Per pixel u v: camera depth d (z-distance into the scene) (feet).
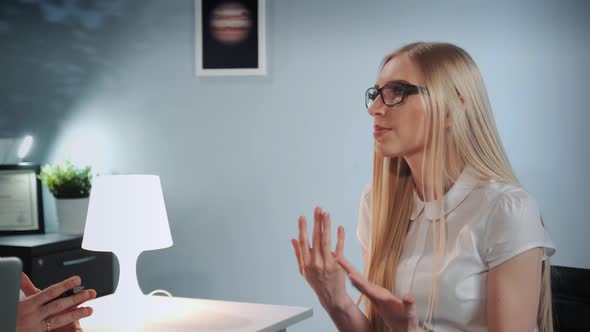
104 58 12.28
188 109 11.83
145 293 12.17
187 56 11.78
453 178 4.73
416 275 4.71
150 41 11.98
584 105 9.80
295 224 11.31
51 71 12.59
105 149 12.34
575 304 5.83
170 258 12.01
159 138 12.01
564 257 9.96
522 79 10.08
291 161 11.28
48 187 12.25
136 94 12.12
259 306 7.89
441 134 4.51
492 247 4.40
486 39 10.23
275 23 11.27
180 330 6.86
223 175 11.68
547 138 9.98
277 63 11.28
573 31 9.82
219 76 11.62
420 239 4.79
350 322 4.72
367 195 5.52
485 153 4.65
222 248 11.72
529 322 4.30
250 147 11.50
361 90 10.87
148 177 8.25
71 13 12.42
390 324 4.14
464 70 4.59
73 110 12.51
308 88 11.14
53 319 5.18
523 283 4.31
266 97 11.37
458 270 4.50
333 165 11.05
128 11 12.09
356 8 10.85
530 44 10.03
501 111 10.19
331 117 11.04
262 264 11.51
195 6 11.66
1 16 12.80
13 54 12.78
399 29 10.65
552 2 9.90
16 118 12.84
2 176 12.34
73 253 11.57
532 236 4.33
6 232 12.07
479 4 10.25
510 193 4.45
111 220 8.02
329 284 4.53
